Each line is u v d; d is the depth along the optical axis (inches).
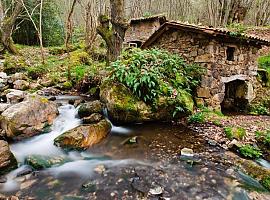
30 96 307.4
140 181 185.3
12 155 195.0
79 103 336.5
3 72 490.0
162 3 1391.5
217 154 230.7
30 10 841.5
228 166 210.1
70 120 286.5
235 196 170.6
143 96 293.1
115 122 289.9
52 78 464.8
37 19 895.7
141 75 291.0
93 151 231.0
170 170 201.5
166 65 331.0
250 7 981.2
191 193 172.6
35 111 250.2
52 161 206.8
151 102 292.7
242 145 239.8
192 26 317.1
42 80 463.8
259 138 254.7
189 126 297.3
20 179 182.7
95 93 394.0
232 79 353.7
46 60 635.5
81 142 226.7
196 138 264.8
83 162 213.2
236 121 311.1
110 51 427.2
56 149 223.9
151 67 310.2
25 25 915.4
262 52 590.2
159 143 251.1
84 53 641.0
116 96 285.9
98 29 432.8
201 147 244.4
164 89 300.0
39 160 203.6
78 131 234.1
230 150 240.5
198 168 205.3
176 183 183.8
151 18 752.3
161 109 294.7
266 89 414.3
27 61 597.6
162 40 396.8
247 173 199.0
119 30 412.5
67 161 212.1
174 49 375.9
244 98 387.2
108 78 316.2
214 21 945.5
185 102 303.4
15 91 351.9
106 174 194.5
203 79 331.3
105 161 215.6
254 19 1051.9
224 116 329.7
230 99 406.6
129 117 285.4
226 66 342.0
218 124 292.2
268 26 892.0
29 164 201.0
